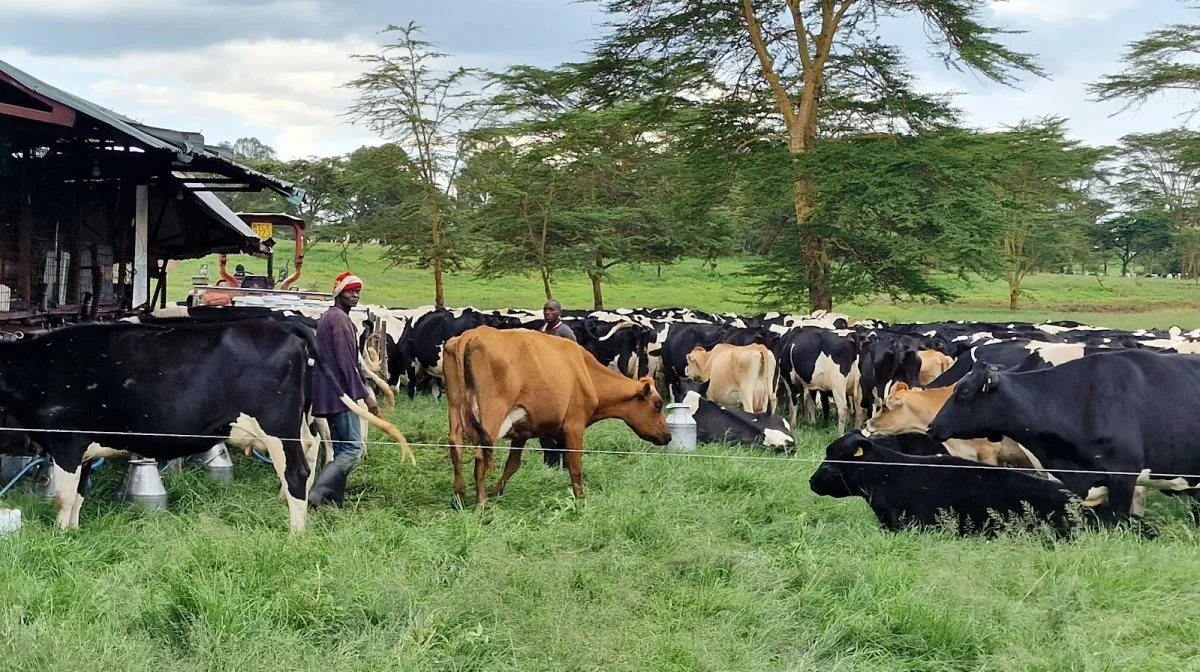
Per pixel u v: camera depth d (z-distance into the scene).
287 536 6.75
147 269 13.44
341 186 35.66
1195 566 6.51
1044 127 35.62
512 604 5.65
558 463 10.12
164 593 5.56
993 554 6.82
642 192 35.75
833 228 26.23
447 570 6.26
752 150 29.12
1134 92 33.50
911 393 9.80
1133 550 6.84
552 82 32.56
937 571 6.29
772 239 29.34
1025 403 8.03
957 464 7.90
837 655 5.25
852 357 13.86
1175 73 32.38
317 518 7.64
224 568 5.96
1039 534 7.37
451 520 7.60
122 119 9.29
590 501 8.27
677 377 16.36
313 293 15.86
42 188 9.91
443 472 9.70
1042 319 38.59
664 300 43.56
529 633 5.34
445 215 32.78
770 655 5.27
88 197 10.89
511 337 8.49
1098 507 8.02
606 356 16.33
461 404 8.45
